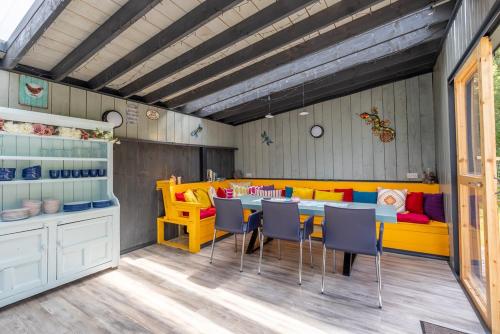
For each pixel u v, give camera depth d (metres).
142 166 4.13
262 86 4.06
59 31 2.42
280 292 2.55
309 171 5.33
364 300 2.38
